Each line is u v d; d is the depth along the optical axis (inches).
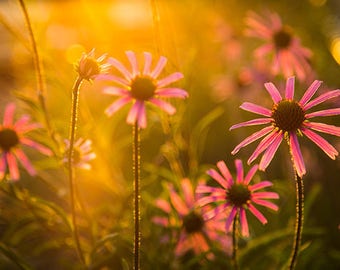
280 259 128.7
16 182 131.4
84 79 84.6
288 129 85.0
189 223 124.2
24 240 160.2
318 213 166.2
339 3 310.5
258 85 189.6
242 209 96.7
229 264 118.2
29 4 146.0
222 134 223.5
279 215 143.3
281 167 179.5
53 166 141.2
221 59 224.1
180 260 135.0
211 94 224.2
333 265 147.2
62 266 154.4
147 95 87.4
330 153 83.3
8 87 177.6
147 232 139.2
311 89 87.3
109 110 87.0
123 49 184.7
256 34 175.2
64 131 136.6
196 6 212.1
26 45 122.5
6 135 124.0
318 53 225.8
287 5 275.9
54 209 104.2
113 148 146.8
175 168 137.5
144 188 171.2
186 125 142.6
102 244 106.0
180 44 197.0
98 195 183.3
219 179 98.9
